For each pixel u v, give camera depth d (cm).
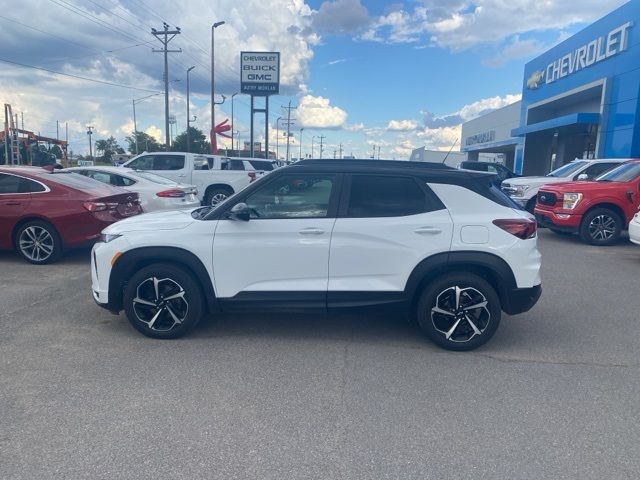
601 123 2219
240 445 331
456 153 5853
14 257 917
